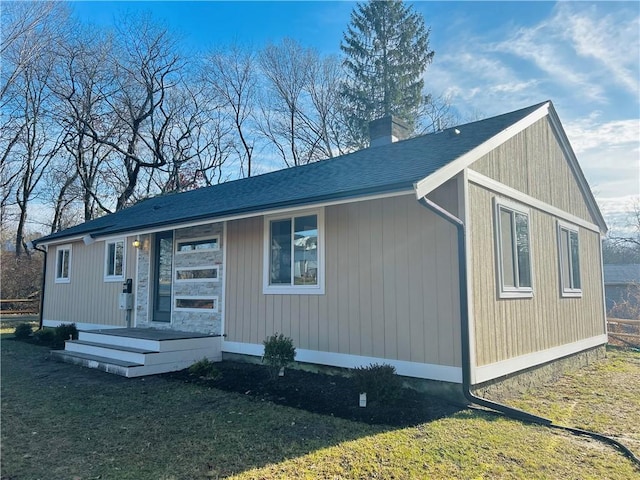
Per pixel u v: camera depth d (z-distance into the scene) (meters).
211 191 12.41
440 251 5.75
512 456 3.96
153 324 10.34
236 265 8.50
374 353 6.28
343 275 6.74
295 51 29.16
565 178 9.59
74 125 24.59
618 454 4.10
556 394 6.45
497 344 6.06
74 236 12.32
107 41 24.56
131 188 26.06
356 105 27.17
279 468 3.61
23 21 21.92
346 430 4.52
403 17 27.75
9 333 13.34
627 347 11.90
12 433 4.45
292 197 6.48
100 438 4.31
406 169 6.04
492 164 6.66
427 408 5.25
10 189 24.66
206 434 4.41
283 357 6.67
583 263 9.98
